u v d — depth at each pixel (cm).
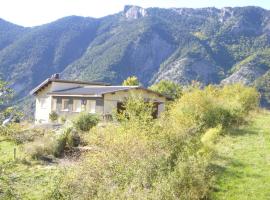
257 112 3331
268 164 1573
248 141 2031
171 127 1480
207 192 1234
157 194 988
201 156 1372
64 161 1891
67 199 1004
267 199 1209
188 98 2383
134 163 1176
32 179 1427
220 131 2169
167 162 1255
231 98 2992
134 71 16575
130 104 1670
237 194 1256
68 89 4362
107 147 1275
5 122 766
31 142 2066
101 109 3516
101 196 952
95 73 16062
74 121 2644
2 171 783
